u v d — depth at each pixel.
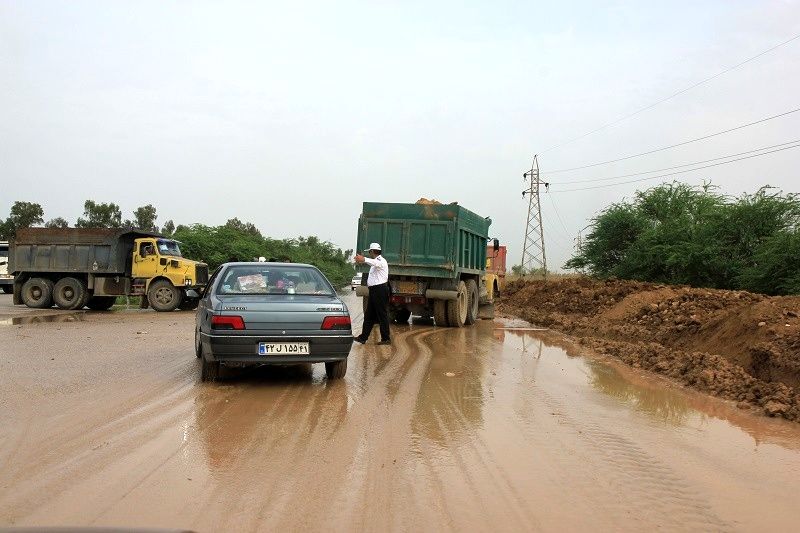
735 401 7.17
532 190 61.06
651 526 3.63
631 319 15.02
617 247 35.66
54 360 9.22
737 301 13.56
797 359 7.73
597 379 8.56
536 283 32.06
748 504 4.00
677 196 34.88
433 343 12.39
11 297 30.38
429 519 3.67
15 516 3.55
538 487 4.25
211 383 7.59
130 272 22.06
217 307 7.38
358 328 15.25
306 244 68.88
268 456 4.79
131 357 9.63
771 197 27.22
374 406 6.56
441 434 5.54
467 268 17.03
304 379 8.03
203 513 3.68
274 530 3.47
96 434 5.27
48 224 52.41
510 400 7.03
